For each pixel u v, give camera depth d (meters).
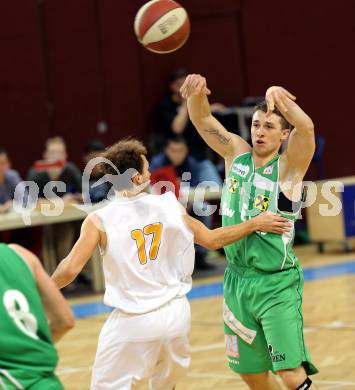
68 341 19.02
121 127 33.44
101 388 10.05
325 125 35.12
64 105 32.62
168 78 34.06
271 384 11.62
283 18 34.78
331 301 21.39
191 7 34.34
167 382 10.33
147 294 9.96
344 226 29.27
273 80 34.81
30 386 7.38
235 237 10.71
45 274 7.83
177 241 10.23
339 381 14.21
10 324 7.39
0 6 31.55
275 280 10.96
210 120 11.82
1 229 23.72
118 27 33.34
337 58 35.16
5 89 31.66
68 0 32.62
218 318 20.47
